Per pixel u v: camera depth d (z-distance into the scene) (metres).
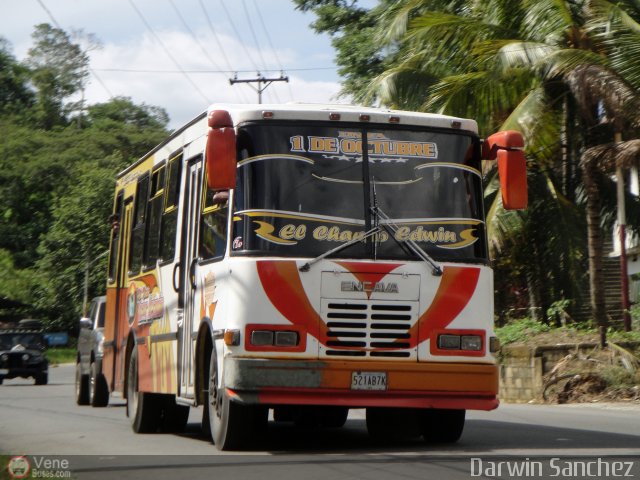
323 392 9.23
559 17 20.53
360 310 9.38
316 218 9.52
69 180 75.06
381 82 23.62
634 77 19.61
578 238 23.64
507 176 9.59
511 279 25.30
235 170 9.20
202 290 10.43
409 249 9.60
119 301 15.30
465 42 21.69
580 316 23.92
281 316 9.26
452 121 10.00
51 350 61.34
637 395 18.11
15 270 71.44
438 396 9.45
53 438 12.08
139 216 14.28
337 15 38.34
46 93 93.75
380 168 9.74
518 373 19.56
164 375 11.88
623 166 19.33
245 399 9.15
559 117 22.11
